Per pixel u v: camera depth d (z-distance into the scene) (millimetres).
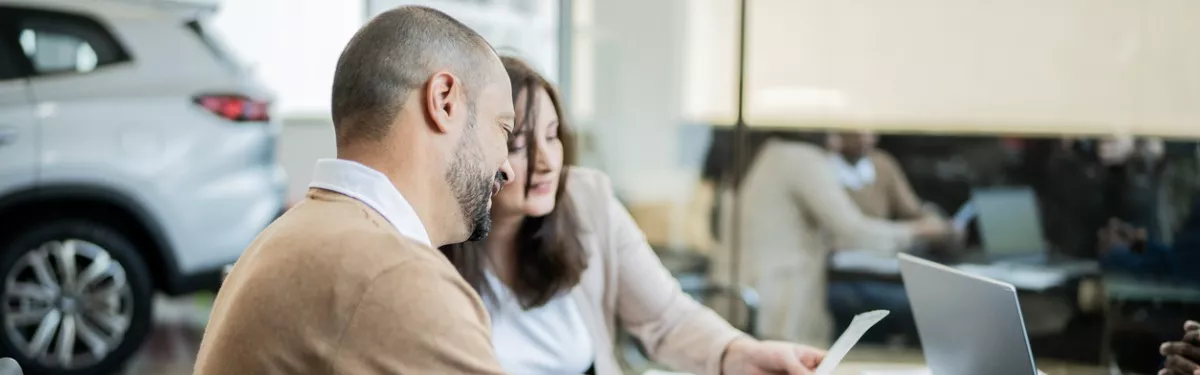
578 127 5062
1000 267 4652
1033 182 5059
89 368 4387
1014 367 1625
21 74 4234
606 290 2232
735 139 5082
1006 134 5082
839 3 5094
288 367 1172
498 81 1336
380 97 1258
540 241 2055
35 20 4281
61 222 4352
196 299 6109
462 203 1320
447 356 1166
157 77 4457
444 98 1277
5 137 4168
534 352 2062
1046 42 5035
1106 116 5020
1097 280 4578
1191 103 4918
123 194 4348
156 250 4539
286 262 1207
